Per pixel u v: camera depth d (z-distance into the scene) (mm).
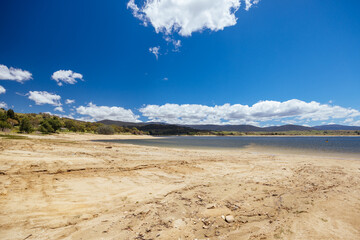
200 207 5645
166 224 4504
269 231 4297
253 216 5109
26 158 10852
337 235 4191
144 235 3990
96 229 4195
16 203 5414
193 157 17906
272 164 14773
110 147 22953
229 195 6887
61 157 12445
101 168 10750
